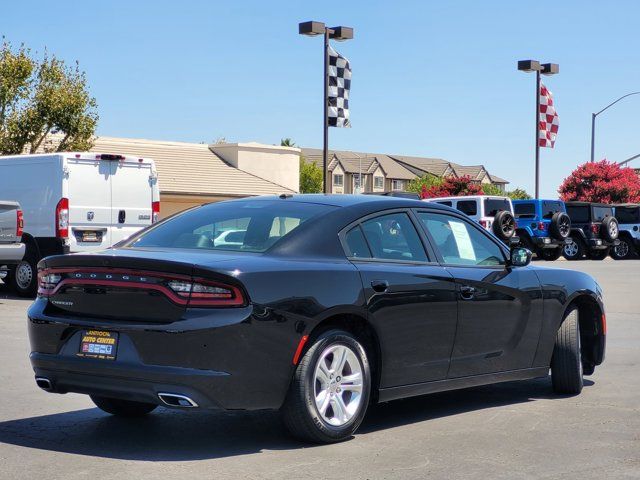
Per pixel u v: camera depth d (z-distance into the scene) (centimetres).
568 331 740
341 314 571
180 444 564
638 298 1670
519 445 570
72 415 646
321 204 616
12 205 1408
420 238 640
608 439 589
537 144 3600
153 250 576
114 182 1614
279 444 565
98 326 538
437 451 552
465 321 644
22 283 1578
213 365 514
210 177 4347
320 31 2422
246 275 525
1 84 2958
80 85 3095
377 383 593
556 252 3316
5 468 504
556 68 3616
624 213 3544
